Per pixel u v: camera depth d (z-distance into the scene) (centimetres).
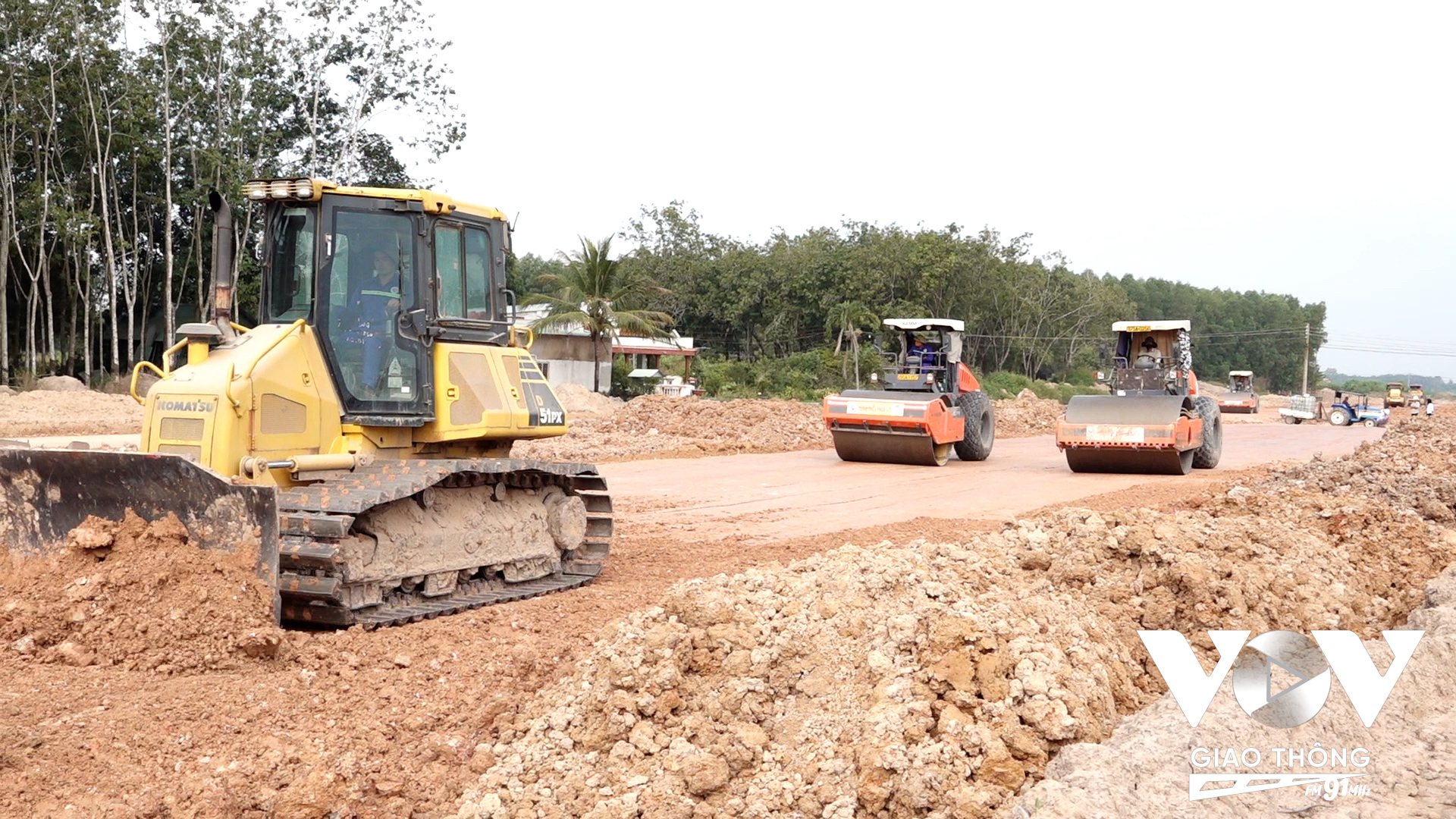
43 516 724
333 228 793
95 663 638
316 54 3941
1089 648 628
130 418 2845
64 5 3394
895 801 493
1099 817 453
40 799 478
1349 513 1084
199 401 721
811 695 592
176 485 686
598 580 930
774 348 6788
